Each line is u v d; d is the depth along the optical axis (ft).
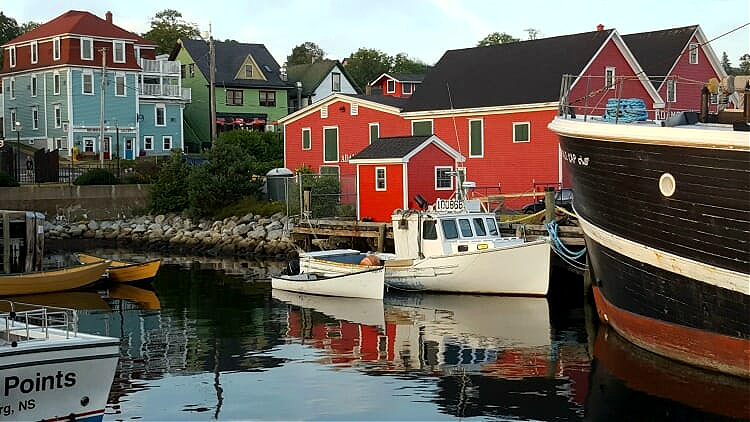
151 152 205.98
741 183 43.98
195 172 148.15
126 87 199.31
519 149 126.93
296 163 155.22
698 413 43.39
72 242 143.74
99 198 156.56
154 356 58.80
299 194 129.39
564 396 46.96
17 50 207.92
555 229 80.38
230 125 227.81
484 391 48.32
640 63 143.64
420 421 43.32
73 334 39.45
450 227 83.41
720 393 46.37
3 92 213.25
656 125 52.08
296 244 120.67
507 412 44.52
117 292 90.68
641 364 52.95
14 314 40.60
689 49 144.87
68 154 191.83
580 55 128.77
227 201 145.28
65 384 37.55
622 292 55.88
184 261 120.88
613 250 55.01
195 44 235.40
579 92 124.67
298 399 47.52
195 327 69.46
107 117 197.26
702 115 52.70
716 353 48.67
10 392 36.24
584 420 42.63
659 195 48.70
